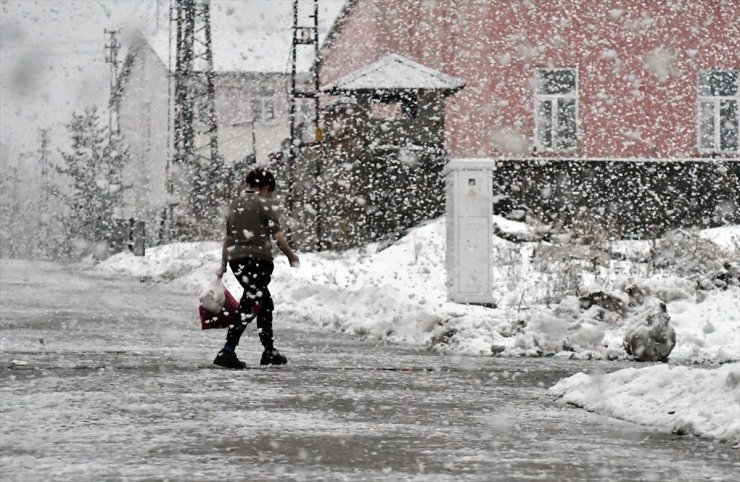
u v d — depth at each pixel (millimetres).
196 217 136625
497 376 29969
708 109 91500
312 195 98125
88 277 97562
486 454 17688
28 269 119562
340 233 91500
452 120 92188
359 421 21234
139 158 191000
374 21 104562
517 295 53906
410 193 89938
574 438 19578
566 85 92188
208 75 148125
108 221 173750
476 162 49938
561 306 44000
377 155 90000
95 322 47344
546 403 24422
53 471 15633
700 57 91062
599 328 38594
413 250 77562
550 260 65188
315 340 41000
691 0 90750
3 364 30484
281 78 183250
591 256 64312
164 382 26969
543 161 89500
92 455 17000
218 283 32531
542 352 36406
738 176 89250
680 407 21734
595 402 23500
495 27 92375
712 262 61188
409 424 20984
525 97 92000
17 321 47125
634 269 61062
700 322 43500
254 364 32094
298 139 106938
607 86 91500
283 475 15594
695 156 90750
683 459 17484
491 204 50031
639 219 89312
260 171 31812
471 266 49719
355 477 15523
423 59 97938
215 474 15570
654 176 89625
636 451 18234
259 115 183625
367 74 89812
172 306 59094
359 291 50594
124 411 21938
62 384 26203
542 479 15570
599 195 89562
